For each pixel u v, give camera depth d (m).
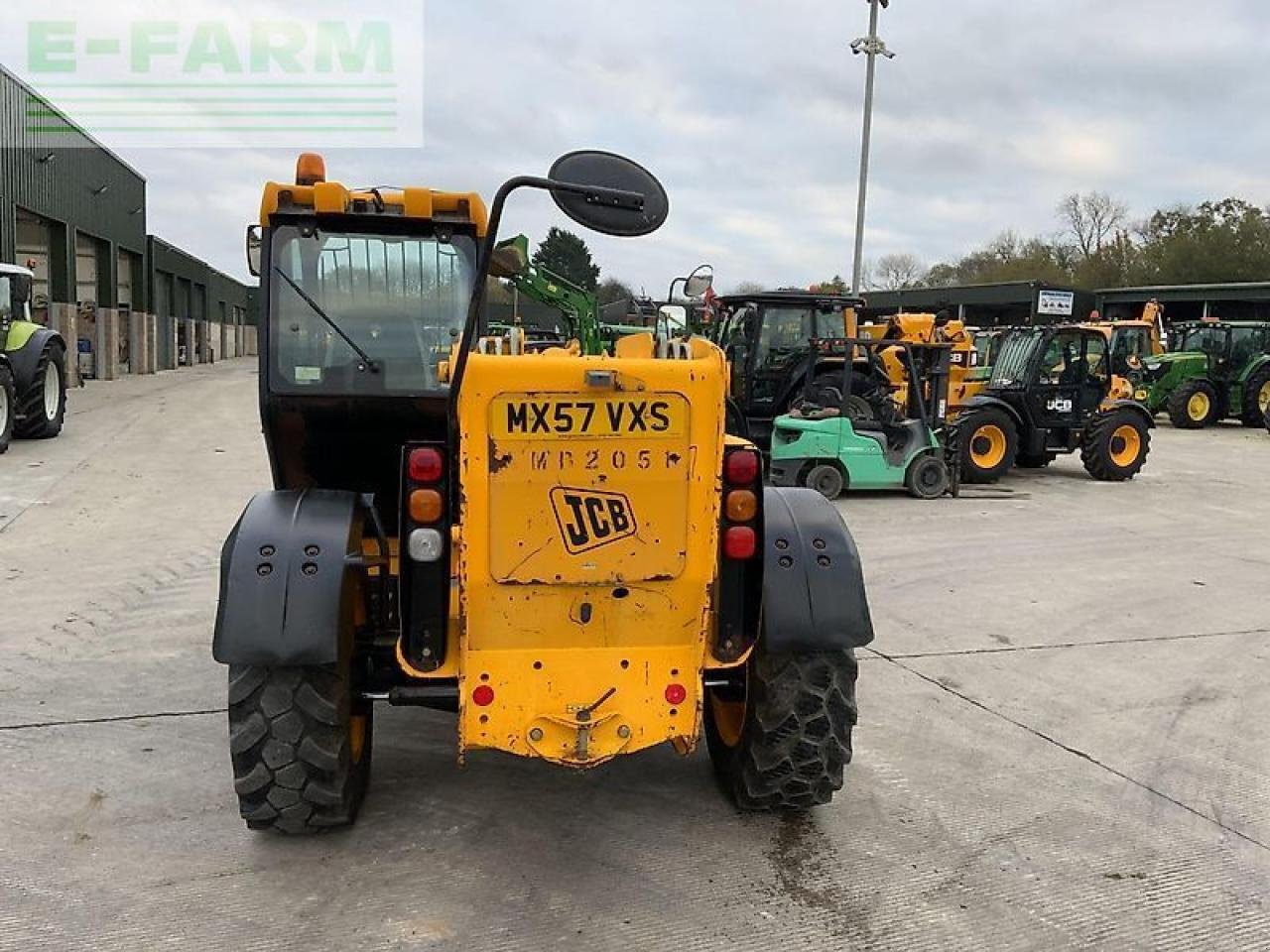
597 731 2.84
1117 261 49.50
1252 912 2.91
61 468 10.43
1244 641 5.56
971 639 5.52
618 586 2.79
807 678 3.11
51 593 5.90
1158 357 20.05
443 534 2.79
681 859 3.10
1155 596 6.54
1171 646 5.45
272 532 2.98
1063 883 3.04
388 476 4.04
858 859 3.13
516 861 3.07
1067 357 12.12
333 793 3.01
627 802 3.46
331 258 3.81
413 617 2.84
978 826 3.37
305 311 3.80
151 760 3.70
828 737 3.14
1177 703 4.58
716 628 3.00
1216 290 28.47
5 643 5.00
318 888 2.89
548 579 2.73
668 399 2.68
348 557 2.98
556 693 2.84
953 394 13.20
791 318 11.34
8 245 19.03
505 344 3.07
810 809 3.44
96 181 24.78
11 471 10.16
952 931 2.78
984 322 32.19
